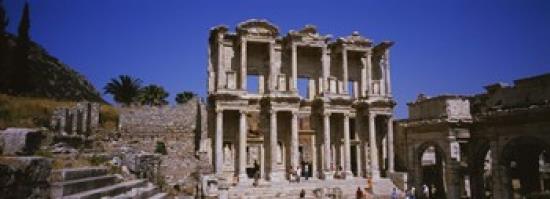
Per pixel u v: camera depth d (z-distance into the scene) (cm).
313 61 6247
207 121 5456
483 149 4428
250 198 4625
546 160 5328
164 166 3725
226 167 5653
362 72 6425
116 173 2469
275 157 5472
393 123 6378
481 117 4312
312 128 6069
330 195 4838
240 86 5584
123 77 7906
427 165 5462
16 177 1378
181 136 5050
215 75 5756
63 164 2009
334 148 6175
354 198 4891
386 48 6431
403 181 5297
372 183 5356
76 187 1667
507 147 3853
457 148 4438
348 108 5922
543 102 3538
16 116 3341
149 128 4950
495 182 3956
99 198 1742
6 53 5328
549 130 3434
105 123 4791
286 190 4894
